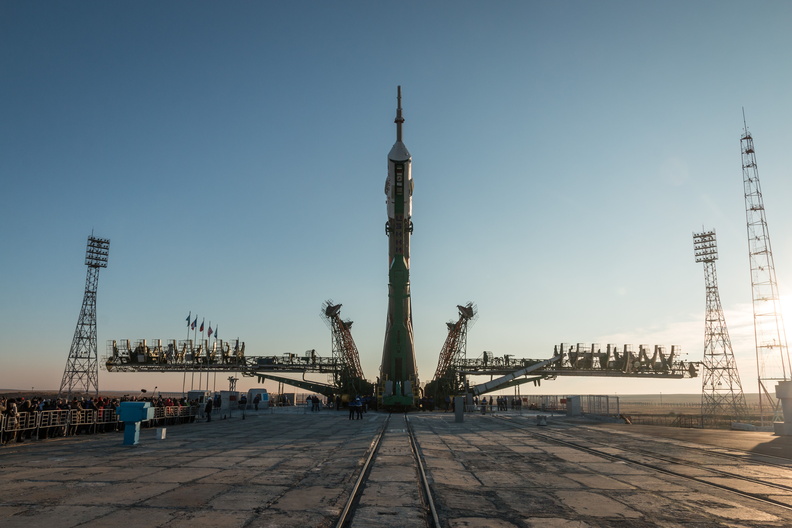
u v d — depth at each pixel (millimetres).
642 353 89438
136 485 11922
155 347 84250
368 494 11039
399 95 76812
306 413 57875
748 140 70312
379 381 69562
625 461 16703
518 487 12070
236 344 85312
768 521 9117
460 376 78500
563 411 62375
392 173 72375
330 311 76562
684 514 9570
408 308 72250
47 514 9125
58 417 23984
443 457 17516
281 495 10875
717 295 92125
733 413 86000
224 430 30156
